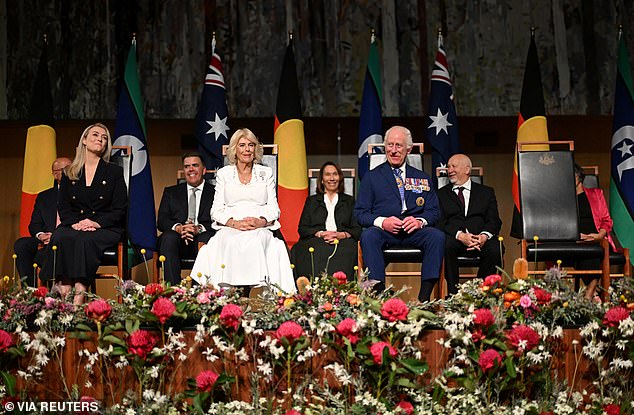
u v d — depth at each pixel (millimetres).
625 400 2969
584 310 3125
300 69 6785
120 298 3484
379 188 4605
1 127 7320
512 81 6770
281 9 6793
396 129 4684
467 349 2977
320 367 3027
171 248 4793
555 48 6777
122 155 5008
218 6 6785
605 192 7277
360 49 6809
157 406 2881
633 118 6145
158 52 6754
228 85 6750
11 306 3129
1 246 7258
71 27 6738
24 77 6719
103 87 6719
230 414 2842
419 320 3035
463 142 7363
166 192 5445
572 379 3082
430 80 6793
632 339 3043
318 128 7402
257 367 3008
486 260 4859
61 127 7234
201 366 3055
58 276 4250
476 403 2895
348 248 4984
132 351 2963
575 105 6758
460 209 5109
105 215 4480
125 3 6770
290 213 5988
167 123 7332
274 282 4426
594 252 4680
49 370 3061
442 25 6812
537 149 6047
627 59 6266
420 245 4387
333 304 3125
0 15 6727
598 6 6777
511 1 6797
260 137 7297
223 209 4637
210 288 3289
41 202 5285
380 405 2842
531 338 2928
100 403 2973
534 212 4859
